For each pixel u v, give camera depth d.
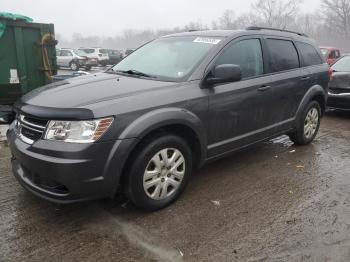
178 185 3.75
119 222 3.40
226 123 4.13
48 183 3.20
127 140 3.17
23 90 7.03
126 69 4.46
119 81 3.86
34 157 3.09
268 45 4.79
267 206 3.76
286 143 5.96
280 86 4.82
